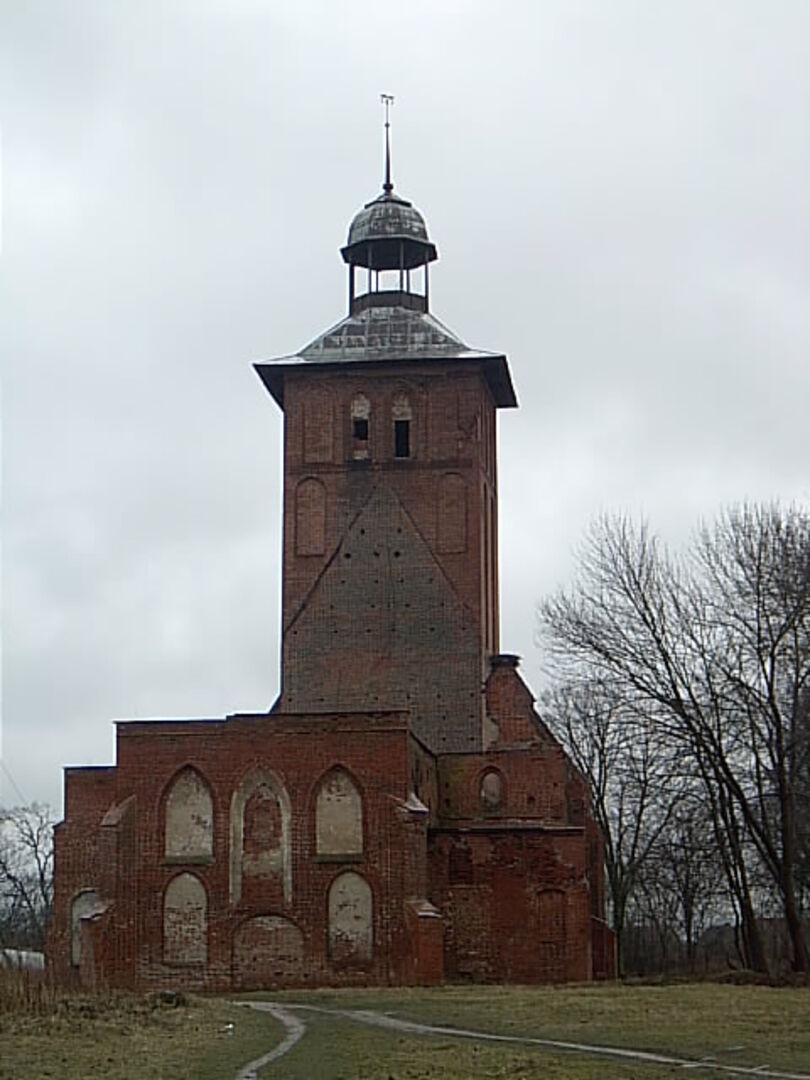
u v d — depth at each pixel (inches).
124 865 2308.1
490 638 2849.4
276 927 2284.7
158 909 2303.2
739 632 2384.4
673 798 2496.3
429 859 2393.0
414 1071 991.6
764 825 2377.0
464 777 2620.6
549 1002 1688.0
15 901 4434.1
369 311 2888.8
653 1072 986.7
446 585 2721.5
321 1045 1189.7
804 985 2036.2
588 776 3228.3
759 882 2667.3
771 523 2437.3
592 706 3275.1
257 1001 1840.6
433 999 1807.3
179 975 2283.5
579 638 2468.0
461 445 2775.6
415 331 2842.0
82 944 2268.7
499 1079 956.0
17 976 1583.4
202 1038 1261.1
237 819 2317.9
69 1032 1270.9
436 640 2699.3
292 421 2810.0
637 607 2437.3
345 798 2309.3
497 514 3014.3
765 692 2357.3
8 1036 1229.1
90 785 2508.6
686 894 3088.1
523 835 2390.5
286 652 2719.0
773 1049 1143.6
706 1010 1528.1
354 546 2751.0
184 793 2335.1
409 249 2923.2
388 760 2309.3
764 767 2383.1
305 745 2326.5
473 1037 1263.5
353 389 2807.6
